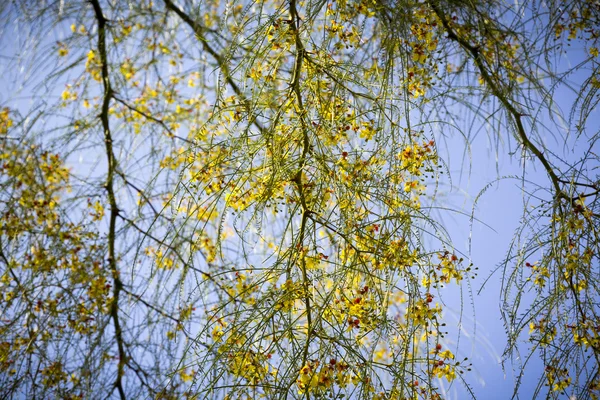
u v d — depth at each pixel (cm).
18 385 123
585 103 110
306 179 108
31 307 126
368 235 104
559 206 110
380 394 101
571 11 119
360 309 102
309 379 98
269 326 103
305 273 102
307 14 112
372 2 114
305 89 110
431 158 107
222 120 111
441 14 118
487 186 110
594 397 104
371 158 107
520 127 114
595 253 109
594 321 108
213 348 105
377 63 117
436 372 103
